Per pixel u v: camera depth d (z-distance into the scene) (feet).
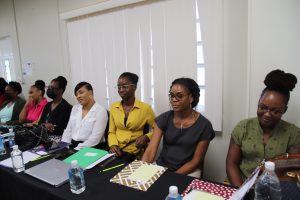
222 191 3.47
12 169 4.46
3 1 12.19
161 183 3.75
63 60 10.13
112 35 8.03
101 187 3.68
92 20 8.47
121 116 6.75
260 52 4.88
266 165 2.85
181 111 5.20
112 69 8.27
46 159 4.99
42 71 11.22
